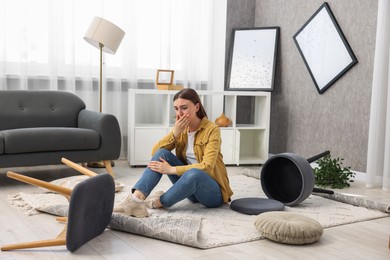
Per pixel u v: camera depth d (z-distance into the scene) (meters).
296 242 2.27
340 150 4.43
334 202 3.21
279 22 5.11
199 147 2.84
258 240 2.36
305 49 4.74
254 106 5.41
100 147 3.78
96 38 4.18
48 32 4.45
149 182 2.70
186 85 5.14
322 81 4.57
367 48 4.15
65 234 2.19
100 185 2.18
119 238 2.34
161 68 5.04
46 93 4.19
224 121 4.77
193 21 5.14
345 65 4.33
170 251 2.17
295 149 4.95
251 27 5.22
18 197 3.08
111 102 4.87
